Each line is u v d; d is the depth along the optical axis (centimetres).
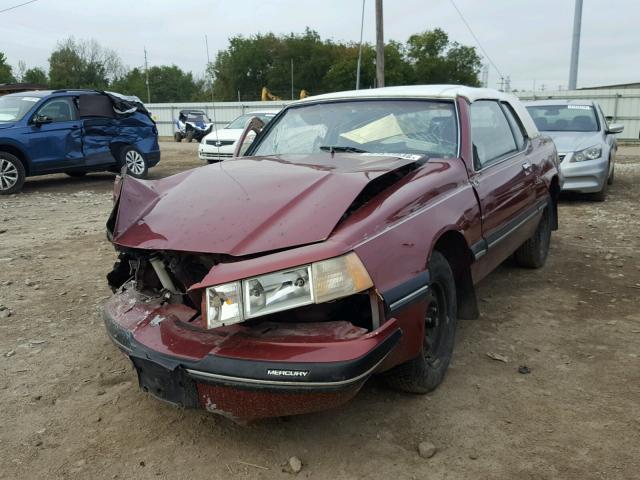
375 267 254
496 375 346
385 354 246
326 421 299
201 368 245
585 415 302
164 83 7681
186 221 284
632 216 816
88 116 1179
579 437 283
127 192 320
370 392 327
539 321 430
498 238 390
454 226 318
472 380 340
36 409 319
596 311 449
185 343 258
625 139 2894
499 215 392
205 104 3834
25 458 276
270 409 245
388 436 286
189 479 259
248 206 283
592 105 1040
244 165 346
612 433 285
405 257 272
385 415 304
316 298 239
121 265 336
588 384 335
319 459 270
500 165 421
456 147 376
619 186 1150
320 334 244
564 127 1002
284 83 6788
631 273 545
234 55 6900
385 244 265
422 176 325
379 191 302
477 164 385
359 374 235
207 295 245
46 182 1312
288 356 236
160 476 262
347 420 300
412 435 287
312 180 299
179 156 2072
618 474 255
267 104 3647
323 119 423
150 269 313
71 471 266
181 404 259
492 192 381
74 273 566
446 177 337
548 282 523
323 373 232
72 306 474
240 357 240
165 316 282
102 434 295
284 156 372
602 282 520
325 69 6738
